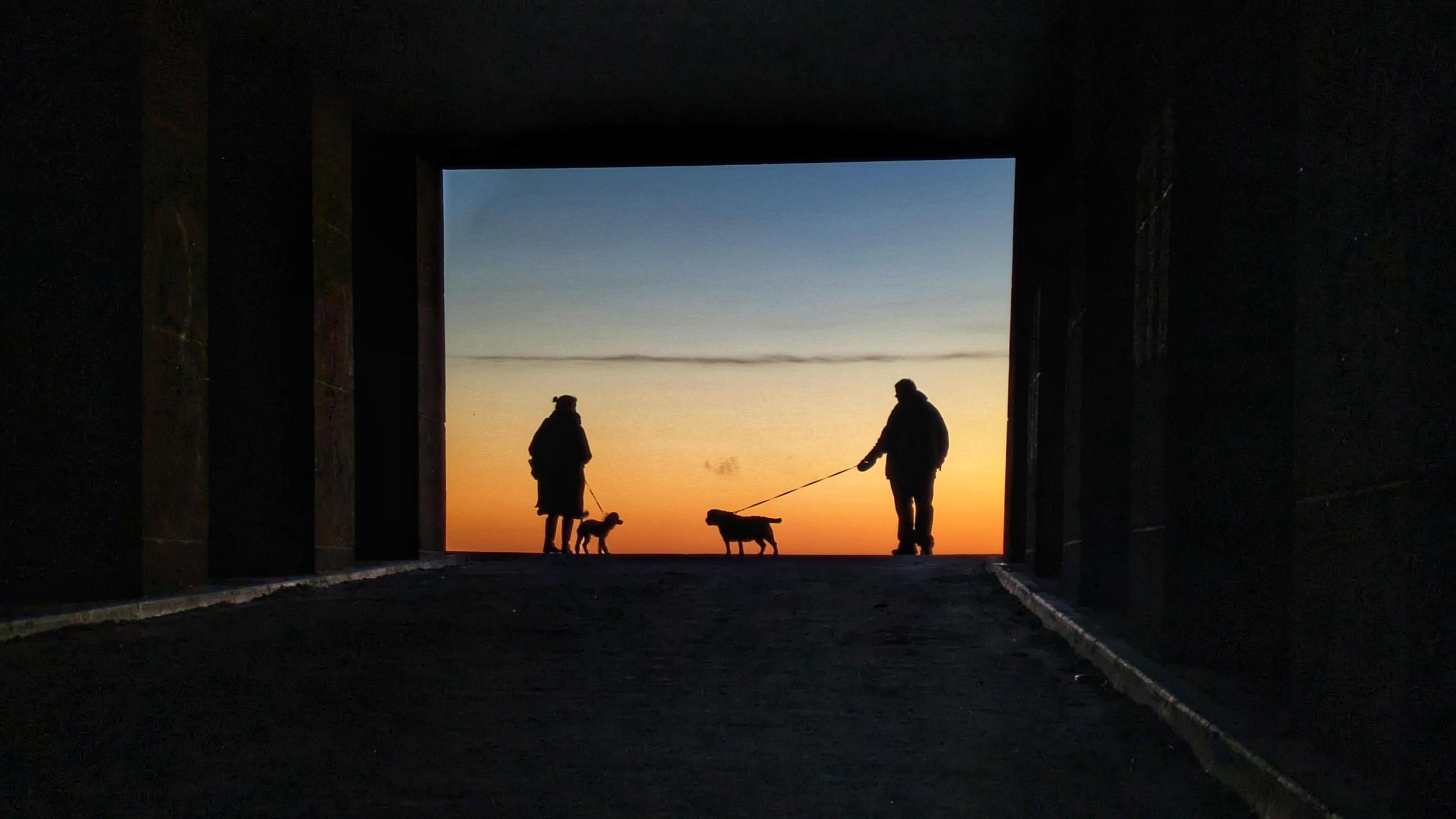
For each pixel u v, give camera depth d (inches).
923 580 537.3
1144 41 319.9
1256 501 264.2
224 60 564.1
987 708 266.5
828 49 581.9
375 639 357.7
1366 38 177.3
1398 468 166.4
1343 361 188.1
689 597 468.4
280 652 332.5
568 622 398.9
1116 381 390.6
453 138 689.6
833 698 277.7
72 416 419.5
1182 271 266.2
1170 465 268.1
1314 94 202.8
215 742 230.2
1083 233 413.1
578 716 258.4
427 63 586.9
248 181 561.6
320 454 565.9
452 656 330.3
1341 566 188.9
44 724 240.8
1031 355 574.2
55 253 421.4
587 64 597.3
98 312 421.4
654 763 218.2
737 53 585.3
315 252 562.9
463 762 217.9
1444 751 143.3
